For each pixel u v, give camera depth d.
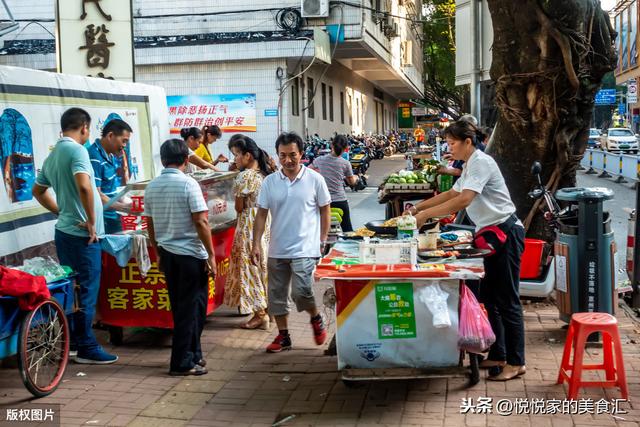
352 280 4.44
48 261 5.35
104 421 4.45
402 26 31.38
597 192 5.55
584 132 7.23
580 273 5.61
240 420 4.46
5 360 5.76
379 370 4.53
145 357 5.87
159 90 9.73
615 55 7.14
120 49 10.50
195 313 5.38
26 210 6.64
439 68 44.03
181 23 19.08
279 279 5.78
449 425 4.26
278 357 5.78
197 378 5.30
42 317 4.91
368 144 28.88
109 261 6.03
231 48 17.91
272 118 18.47
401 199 8.77
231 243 7.05
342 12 18.97
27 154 6.70
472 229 6.58
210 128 10.12
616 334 4.52
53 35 19.23
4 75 6.43
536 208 7.14
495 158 7.42
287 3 18.73
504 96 7.09
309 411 4.57
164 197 5.30
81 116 5.54
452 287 4.49
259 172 6.80
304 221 5.65
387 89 38.50
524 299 7.12
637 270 6.79
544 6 6.61
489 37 10.70
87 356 5.62
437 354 4.53
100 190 6.27
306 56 17.72
